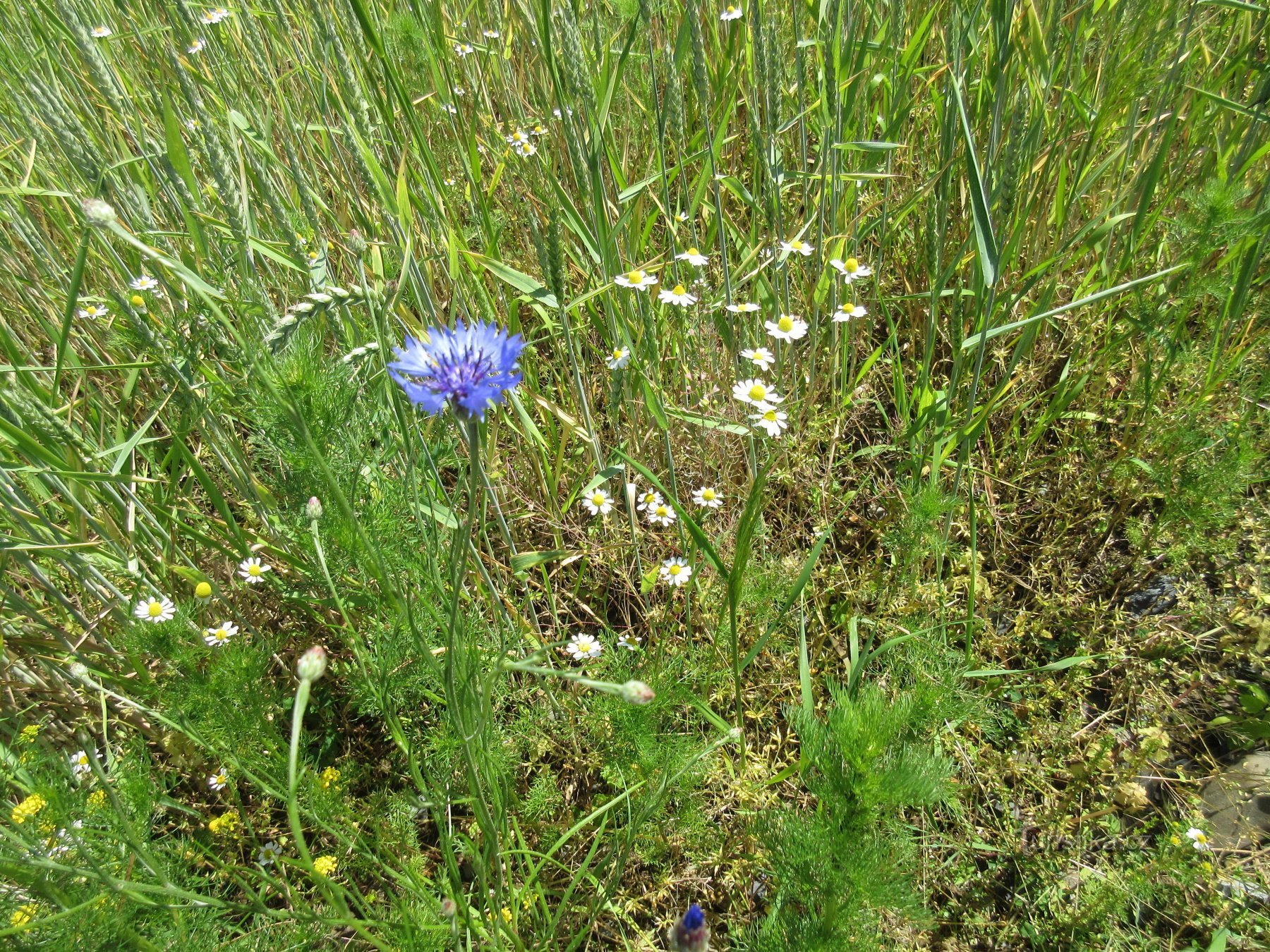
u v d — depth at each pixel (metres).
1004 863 0.42
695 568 0.47
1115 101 0.54
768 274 0.55
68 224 0.55
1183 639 0.49
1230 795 0.43
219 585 0.48
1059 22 0.50
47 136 0.49
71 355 0.46
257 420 0.38
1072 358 0.56
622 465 0.45
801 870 0.32
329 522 0.34
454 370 0.24
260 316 0.39
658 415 0.45
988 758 0.44
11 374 0.38
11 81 0.47
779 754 0.46
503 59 0.63
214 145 0.36
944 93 0.52
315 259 0.38
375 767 0.47
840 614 0.50
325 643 0.50
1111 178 0.60
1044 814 0.43
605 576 0.54
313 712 0.48
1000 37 0.43
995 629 0.51
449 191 0.56
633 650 0.45
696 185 0.47
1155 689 0.47
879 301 0.56
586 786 0.46
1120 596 0.52
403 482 0.42
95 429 0.50
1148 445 0.52
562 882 0.41
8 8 0.53
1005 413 0.59
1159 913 0.39
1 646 0.39
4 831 0.30
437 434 0.47
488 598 0.48
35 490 0.45
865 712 0.31
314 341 0.39
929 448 0.52
